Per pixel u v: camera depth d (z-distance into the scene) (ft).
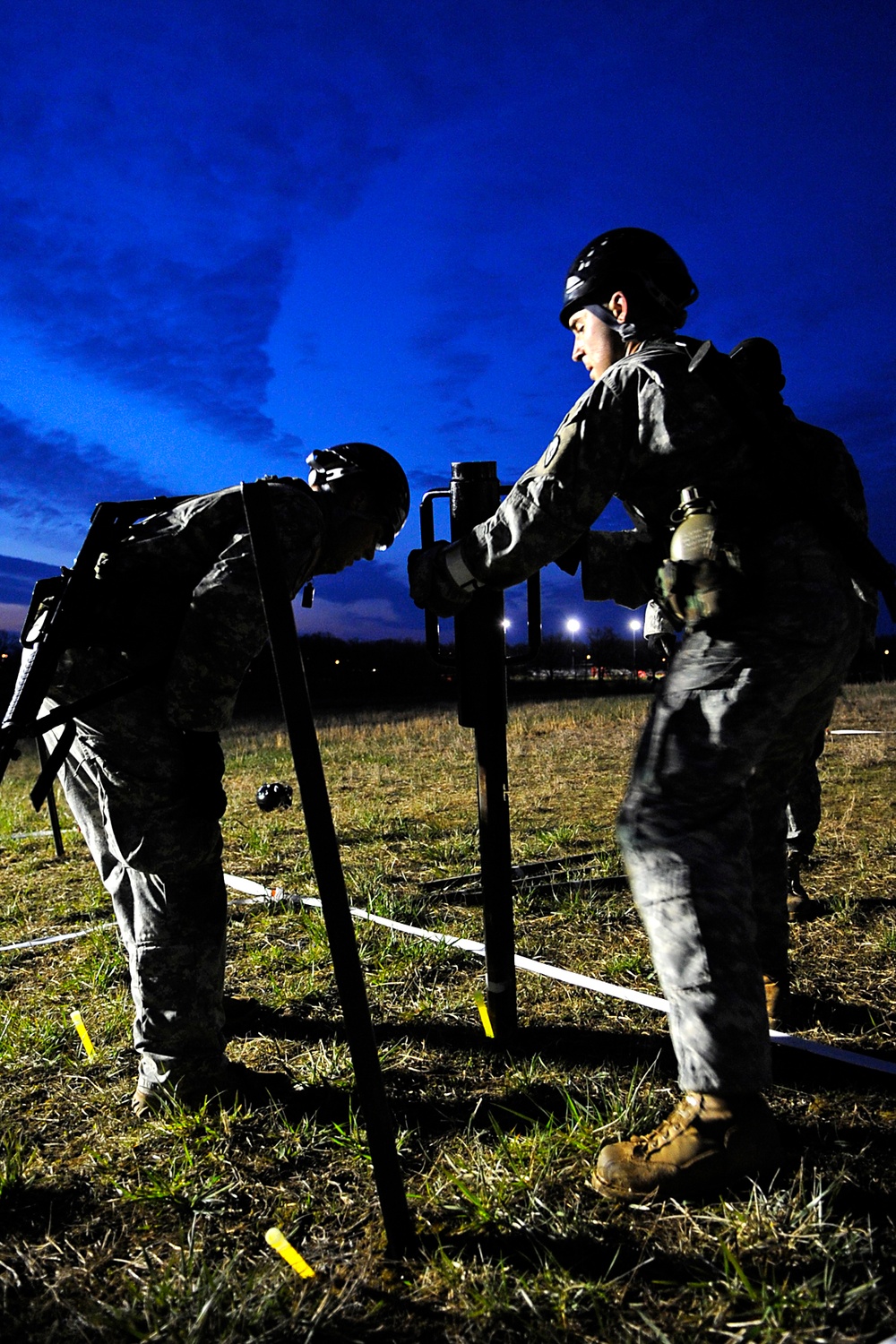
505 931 7.60
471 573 6.38
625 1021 8.08
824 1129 6.07
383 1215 4.97
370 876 13.70
